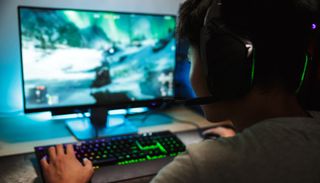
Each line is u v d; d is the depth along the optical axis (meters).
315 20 0.66
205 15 0.69
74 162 0.86
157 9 1.57
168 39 1.36
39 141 1.20
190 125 1.42
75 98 1.25
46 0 1.36
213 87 0.68
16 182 0.92
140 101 1.36
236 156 0.56
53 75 1.20
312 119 0.63
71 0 1.39
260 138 0.58
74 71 1.22
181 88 1.51
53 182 0.80
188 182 0.56
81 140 1.22
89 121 1.38
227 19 0.63
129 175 0.97
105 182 0.93
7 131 1.27
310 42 0.69
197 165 0.57
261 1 0.61
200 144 0.62
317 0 0.66
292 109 0.66
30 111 1.20
